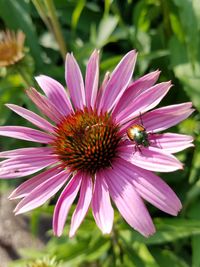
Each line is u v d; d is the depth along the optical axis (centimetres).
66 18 24
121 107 14
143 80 14
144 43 21
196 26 16
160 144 13
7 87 20
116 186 13
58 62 25
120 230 17
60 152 14
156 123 13
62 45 20
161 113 13
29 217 25
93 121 14
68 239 19
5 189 23
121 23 21
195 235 17
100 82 19
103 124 14
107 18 21
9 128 14
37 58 22
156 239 15
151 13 20
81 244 17
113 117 14
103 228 12
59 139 14
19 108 14
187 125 17
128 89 14
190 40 17
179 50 19
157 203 12
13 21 23
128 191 13
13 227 24
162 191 12
